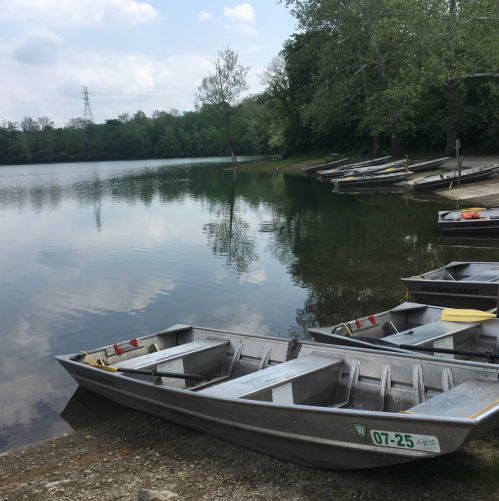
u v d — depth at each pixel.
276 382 5.29
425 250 14.48
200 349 6.79
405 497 4.20
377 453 4.25
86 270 13.95
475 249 14.35
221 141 70.31
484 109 36.75
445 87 41.16
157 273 13.33
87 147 135.00
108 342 8.84
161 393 5.58
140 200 32.62
